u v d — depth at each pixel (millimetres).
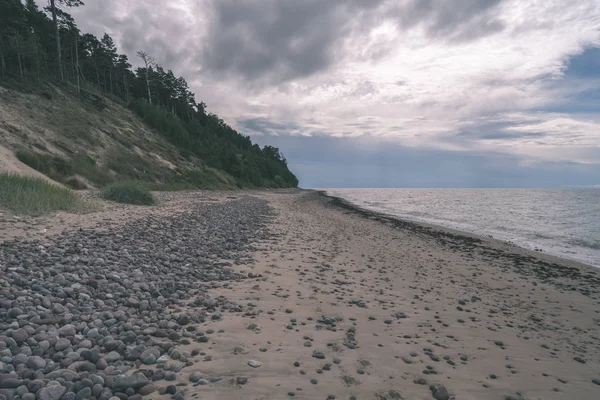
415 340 5172
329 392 3500
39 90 34281
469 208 52031
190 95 88750
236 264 8977
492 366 4574
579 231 25859
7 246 7242
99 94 51156
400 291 8062
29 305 4523
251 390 3387
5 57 37281
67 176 24547
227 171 70688
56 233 9195
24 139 25578
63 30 54219
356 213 37438
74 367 3352
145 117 54469
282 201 45250
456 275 10820
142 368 3541
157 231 11594
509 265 13375
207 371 3668
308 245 13266
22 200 11906
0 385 2871
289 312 5832
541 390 4062
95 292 5449
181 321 4875
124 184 21031
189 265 8266
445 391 3656
